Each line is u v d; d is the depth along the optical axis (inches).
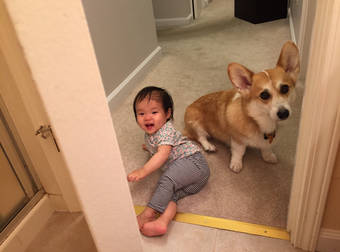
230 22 159.3
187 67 113.6
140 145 74.9
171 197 54.4
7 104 46.0
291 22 136.6
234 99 60.8
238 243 49.1
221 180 61.7
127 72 100.1
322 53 31.5
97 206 32.9
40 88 24.5
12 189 52.9
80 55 23.5
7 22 37.0
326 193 40.4
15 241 50.8
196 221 53.1
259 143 60.3
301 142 39.6
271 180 60.6
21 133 49.2
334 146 36.2
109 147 28.8
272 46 123.0
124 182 31.7
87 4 76.4
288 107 51.9
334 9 28.5
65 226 55.6
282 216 52.7
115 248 37.5
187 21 165.6
